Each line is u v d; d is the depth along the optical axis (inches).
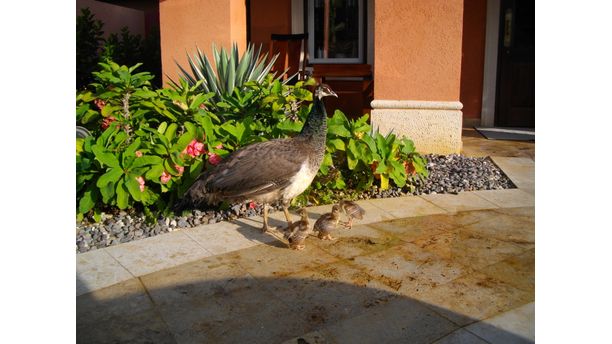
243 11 300.8
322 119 159.0
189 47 294.4
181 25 292.7
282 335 110.0
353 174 218.7
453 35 263.6
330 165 205.0
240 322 115.2
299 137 163.0
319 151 160.4
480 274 139.3
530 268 142.8
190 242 162.1
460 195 213.3
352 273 140.3
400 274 139.5
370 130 219.1
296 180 155.5
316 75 365.1
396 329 112.0
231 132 197.0
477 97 370.9
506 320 115.1
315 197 206.2
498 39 360.5
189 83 255.4
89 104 228.2
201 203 175.5
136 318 116.4
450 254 153.2
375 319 116.3
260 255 152.6
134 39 433.4
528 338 107.7
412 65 270.4
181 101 207.0
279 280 135.9
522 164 257.1
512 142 313.7
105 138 184.2
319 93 157.9
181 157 183.8
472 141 317.4
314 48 407.8
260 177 151.6
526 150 290.2
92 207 181.8
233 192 155.4
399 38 269.3
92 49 393.4
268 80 230.4
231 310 120.5
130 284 133.0
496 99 369.4
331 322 115.2
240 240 164.2
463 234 169.8
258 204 196.2
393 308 121.1
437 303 123.3
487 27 359.9
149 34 462.6
